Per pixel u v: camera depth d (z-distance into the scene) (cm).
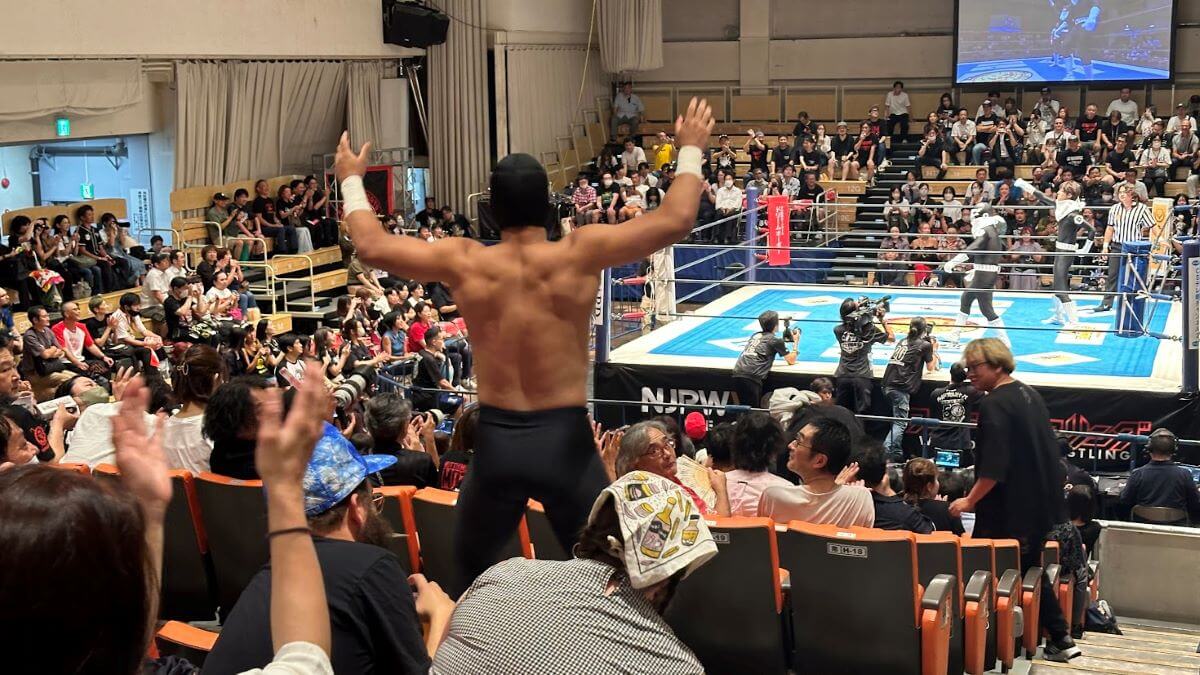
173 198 1678
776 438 555
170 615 468
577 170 2458
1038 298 1543
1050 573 556
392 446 597
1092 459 1098
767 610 410
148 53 1553
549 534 440
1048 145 2156
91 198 1784
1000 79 2391
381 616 235
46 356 1160
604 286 1232
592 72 2567
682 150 272
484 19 2148
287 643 140
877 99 2488
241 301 1605
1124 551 757
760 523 402
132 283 1545
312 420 151
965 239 1894
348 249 1838
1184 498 812
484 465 268
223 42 1675
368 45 2000
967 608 452
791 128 2550
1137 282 1307
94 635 105
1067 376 1134
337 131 2059
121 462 138
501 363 267
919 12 2516
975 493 541
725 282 1404
